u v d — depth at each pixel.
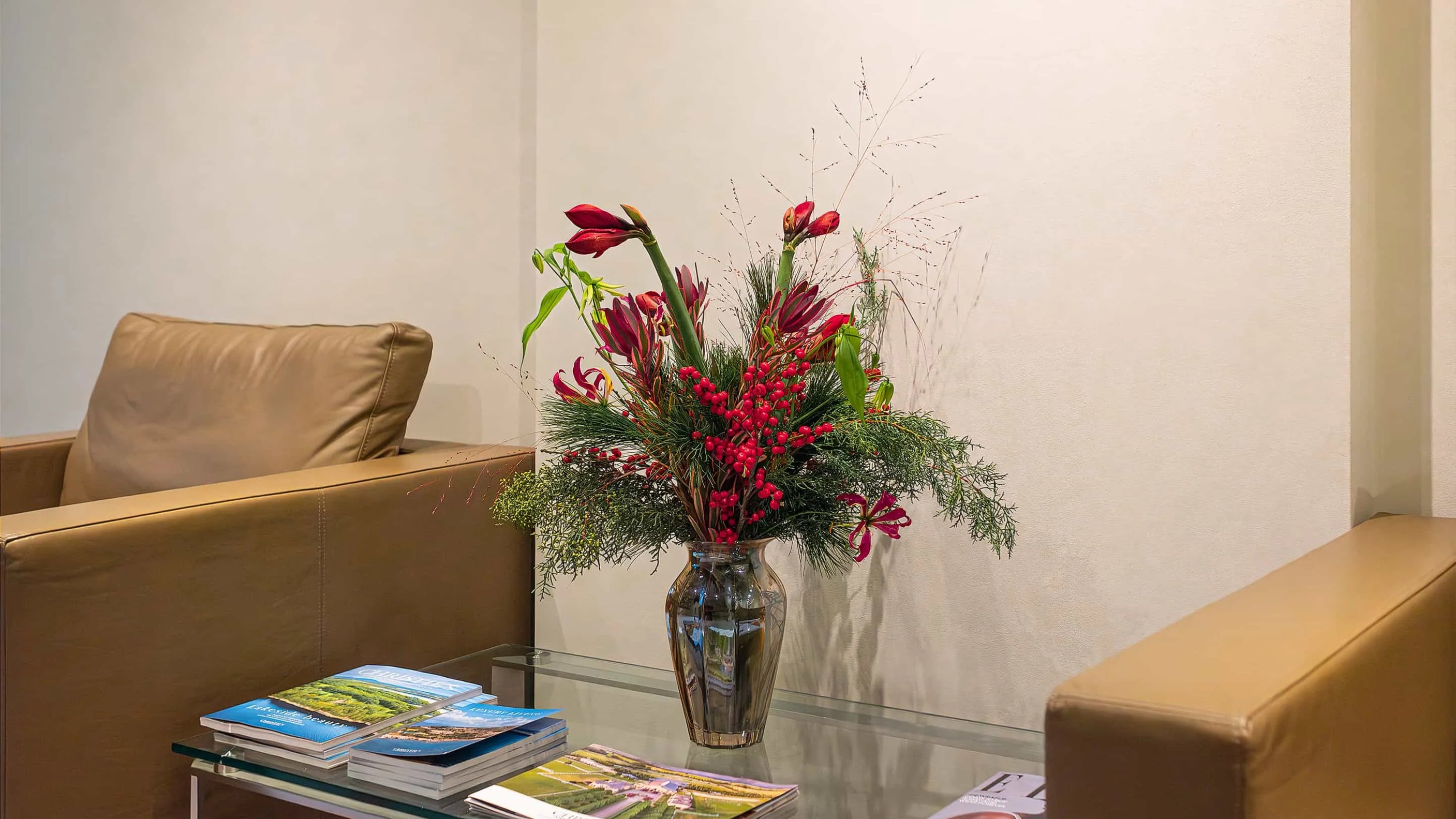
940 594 1.58
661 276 1.21
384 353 1.86
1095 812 0.71
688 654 1.29
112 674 1.35
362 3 2.29
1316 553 1.16
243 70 2.47
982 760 1.29
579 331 1.86
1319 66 1.29
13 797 1.27
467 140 2.16
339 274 2.35
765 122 1.68
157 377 2.00
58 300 2.90
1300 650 0.80
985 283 1.52
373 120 2.29
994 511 1.40
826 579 1.67
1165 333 1.40
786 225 1.30
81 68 2.79
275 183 2.44
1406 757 0.97
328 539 1.59
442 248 2.21
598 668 1.67
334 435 1.81
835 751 1.32
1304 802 0.72
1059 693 0.73
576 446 1.27
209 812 1.37
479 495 1.83
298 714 1.35
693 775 1.22
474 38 2.14
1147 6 1.39
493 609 1.87
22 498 2.09
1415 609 0.98
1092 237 1.44
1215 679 0.74
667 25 1.75
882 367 1.60
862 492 1.30
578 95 1.85
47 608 1.28
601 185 1.83
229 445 1.85
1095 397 1.45
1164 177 1.39
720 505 1.19
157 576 1.39
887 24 1.57
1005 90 1.49
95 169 2.78
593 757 1.28
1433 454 1.40
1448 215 1.37
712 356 1.26
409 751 1.21
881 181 1.59
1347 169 1.28
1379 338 1.41
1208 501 1.38
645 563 1.81
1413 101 1.39
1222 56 1.35
